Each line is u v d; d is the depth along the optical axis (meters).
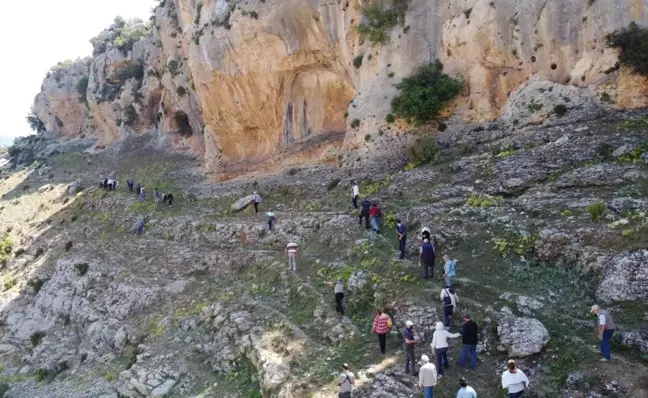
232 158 44.97
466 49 28.95
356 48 33.44
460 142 27.73
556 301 15.41
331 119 38.72
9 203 61.41
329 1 34.53
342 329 17.53
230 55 39.56
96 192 52.56
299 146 38.69
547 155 22.45
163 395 19.72
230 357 19.62
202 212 36.69
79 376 25.67
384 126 30.52
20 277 40.91
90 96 77.75
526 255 17.44
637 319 13.66
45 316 34.56
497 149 25.22
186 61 53.06
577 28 25.64
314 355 17.05
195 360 21.19
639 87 23.59
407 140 29.62
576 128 23.69
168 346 22.95
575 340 13.77
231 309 22.48
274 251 26.75
